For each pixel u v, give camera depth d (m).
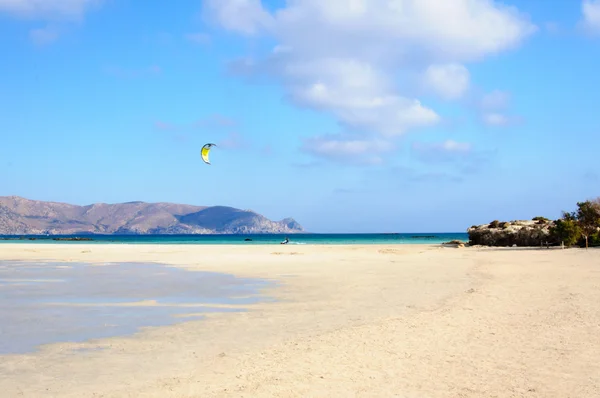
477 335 12.34
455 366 9.74
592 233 56.72
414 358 10.36
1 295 20.94
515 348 11.03
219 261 40.47
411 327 13.45
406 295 19.83
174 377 9.41
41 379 9.38
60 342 12.43
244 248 64.50
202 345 11.99
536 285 21.89
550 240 62.12
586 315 14.59
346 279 26.27
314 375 9.30
